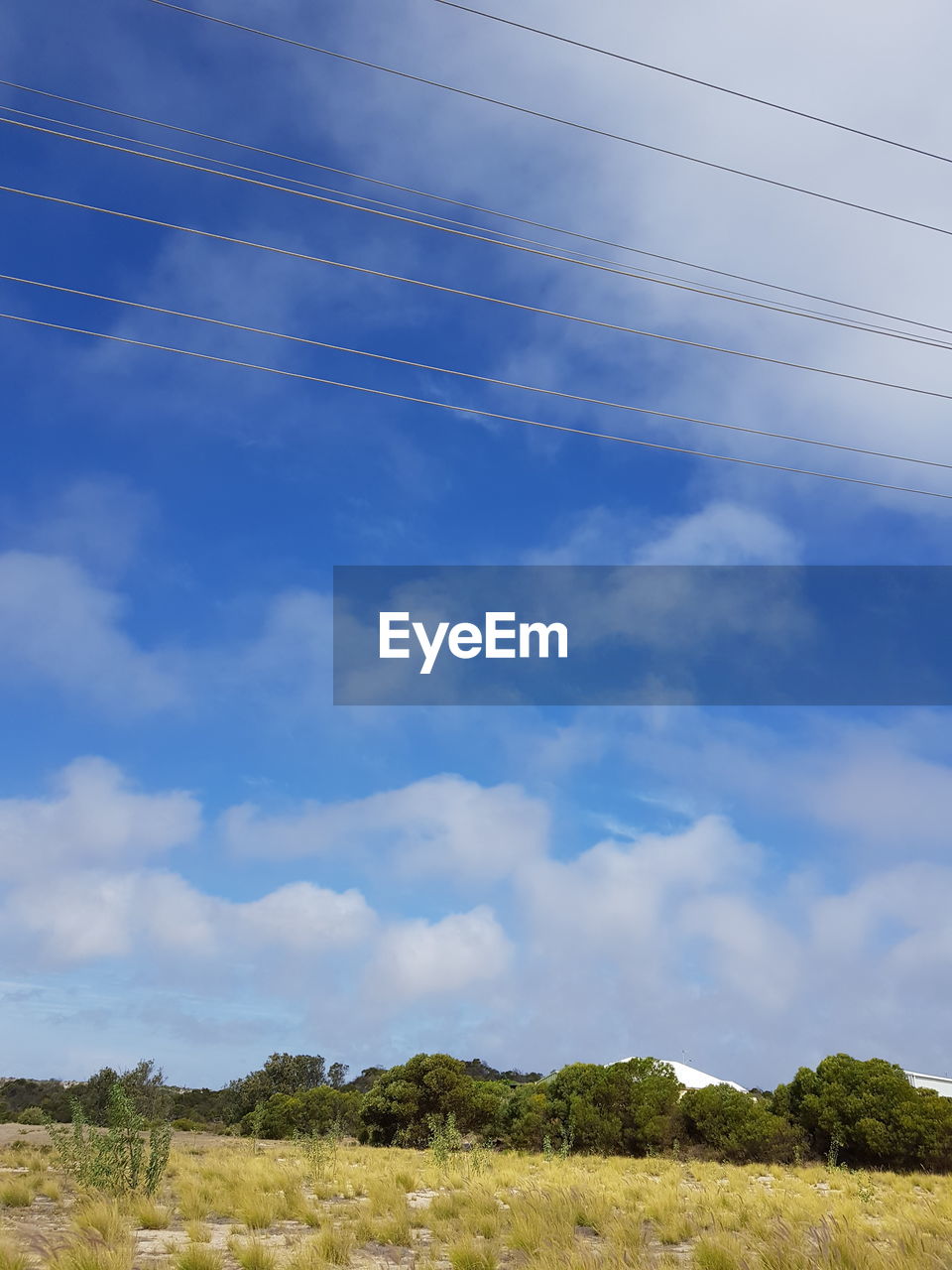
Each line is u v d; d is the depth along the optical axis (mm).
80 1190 16172
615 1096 37625
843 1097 34156
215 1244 12852
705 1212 16359
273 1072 64812
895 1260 9977
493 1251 11312
